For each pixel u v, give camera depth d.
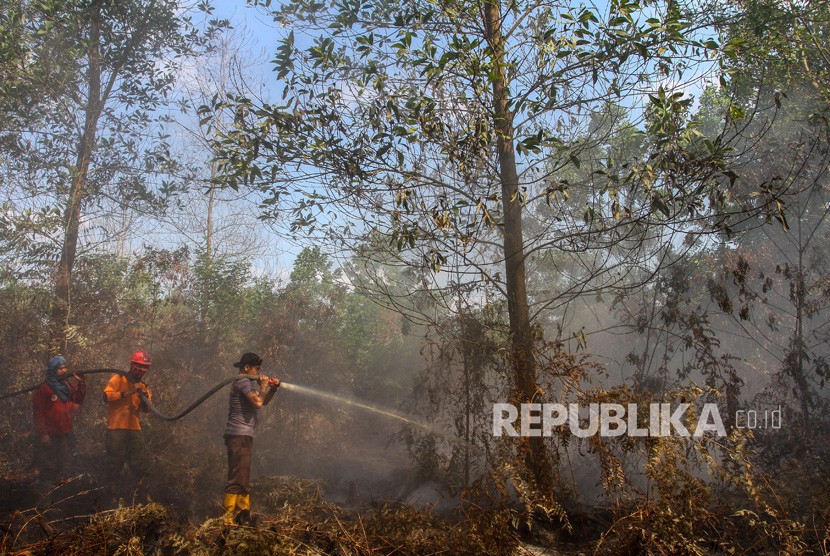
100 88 10.12
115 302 10.10
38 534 5.31
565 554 5.17
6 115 9.46
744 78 8.06
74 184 9.56
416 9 6.62
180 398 9.41
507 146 6.59
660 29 5.96
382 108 6.56
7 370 9.17
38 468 7.45
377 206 6.71
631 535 4.88
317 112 6.55
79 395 7.71
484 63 6.17
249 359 6.51
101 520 4.96
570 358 5.91
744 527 5.41
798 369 7.55
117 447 6.91
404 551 5.02
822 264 8.25
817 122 7.68
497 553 4.90
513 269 6.66
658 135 6.19
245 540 4.72
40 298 9.24
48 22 9.24
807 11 7.34
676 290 7.88
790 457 6.93
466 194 6.54
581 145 6.92
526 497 5.09
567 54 6.14
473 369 6.90
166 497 7.00
